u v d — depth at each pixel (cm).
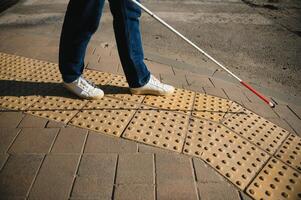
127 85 337
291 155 254
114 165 227
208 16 668
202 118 289
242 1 795
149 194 205
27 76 349
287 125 297
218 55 485
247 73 432
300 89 399
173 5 741
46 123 269
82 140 251
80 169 222
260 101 339
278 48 521
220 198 207
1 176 213
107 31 553
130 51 288
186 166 230
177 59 460
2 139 248
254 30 597
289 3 783
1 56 404
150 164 230
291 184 225
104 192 205
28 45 453
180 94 329
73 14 265
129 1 266
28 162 226
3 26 569
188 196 206
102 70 374
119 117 280
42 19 617
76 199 199
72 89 303
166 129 269
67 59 286
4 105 291
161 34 557
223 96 337
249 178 226
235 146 257
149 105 301
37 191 204
